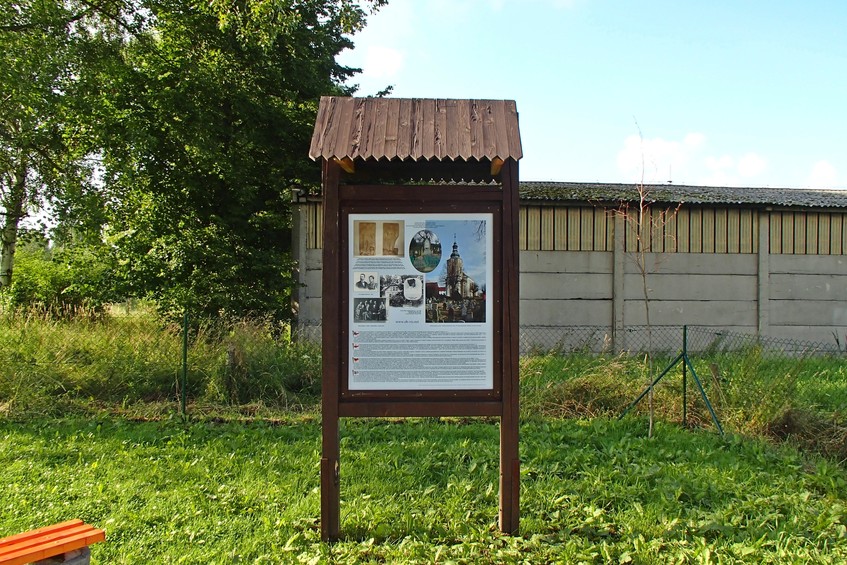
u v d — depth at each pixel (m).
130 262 16.75
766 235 16.00
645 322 15.65
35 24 15.15
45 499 5.43
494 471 6.28
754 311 15.98
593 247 15.60
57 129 16.42
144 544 4.59
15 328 10.60
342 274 4.66
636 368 9.96
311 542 4.65
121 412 8.76
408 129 4.58
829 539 4.70
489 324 4.67
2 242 18.14
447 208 4.65
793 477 6.14
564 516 5.13
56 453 6.78
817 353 15.95
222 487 5.73
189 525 4.92
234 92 17.00
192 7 16.52
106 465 6.39
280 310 16.56
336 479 4.65
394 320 4.64
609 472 6.22
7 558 3.13
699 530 4.83
